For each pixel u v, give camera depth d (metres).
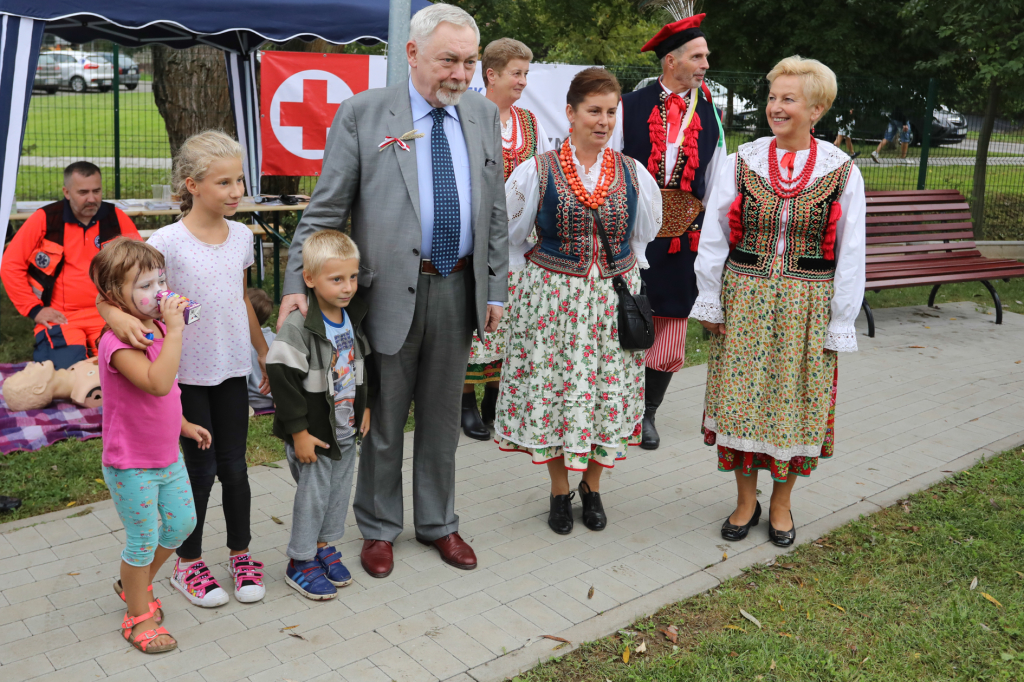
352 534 3.74
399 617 3.10
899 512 4.09
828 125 11.62
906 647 3.03
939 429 5.18
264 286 7.93
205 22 5.38
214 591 3.12
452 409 3.45
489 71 4.54
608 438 3.66
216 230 3.00
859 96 11.54
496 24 14.92
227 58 7.33
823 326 3.49
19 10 4.66
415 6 6.08
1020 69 10.38
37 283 5.15
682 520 3.98
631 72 9.27
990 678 2.86
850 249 3.41
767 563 3.59
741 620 3.17
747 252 3.55
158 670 2.75
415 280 3.15
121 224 5.39
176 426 2.74
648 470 4.57
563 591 3.31
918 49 13.84
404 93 3.15
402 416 3.38
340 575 3.29
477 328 3.32
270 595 3.22
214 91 8.77
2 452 4.39
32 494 3.99
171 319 2.55
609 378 3.63
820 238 3.45
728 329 3.61
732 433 3.62
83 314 5.26
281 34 5.66
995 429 5.19
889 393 5.84
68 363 4.98
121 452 2.64
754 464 3.69
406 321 3.17
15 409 4.67
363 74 6.92
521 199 3.57
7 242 6.90
